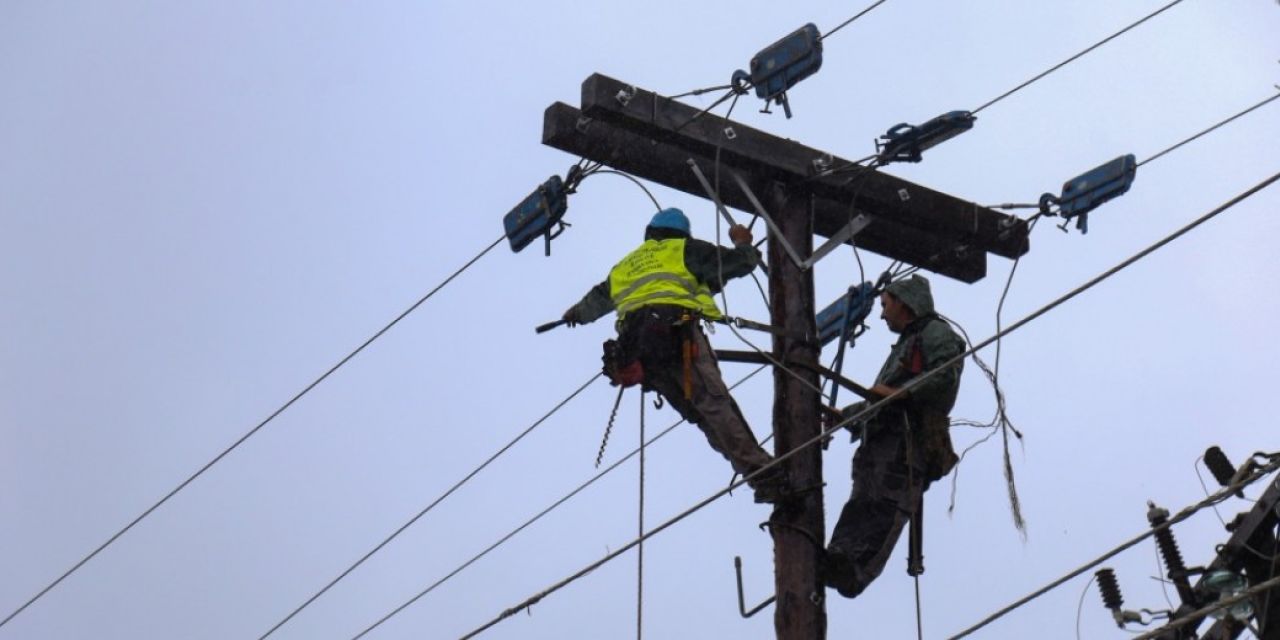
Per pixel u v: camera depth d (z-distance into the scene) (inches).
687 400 555.5
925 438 551.5
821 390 558.9
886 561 546.0
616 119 569.6
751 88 564.7
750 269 560.4
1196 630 532.7
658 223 577.3
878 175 595.2
